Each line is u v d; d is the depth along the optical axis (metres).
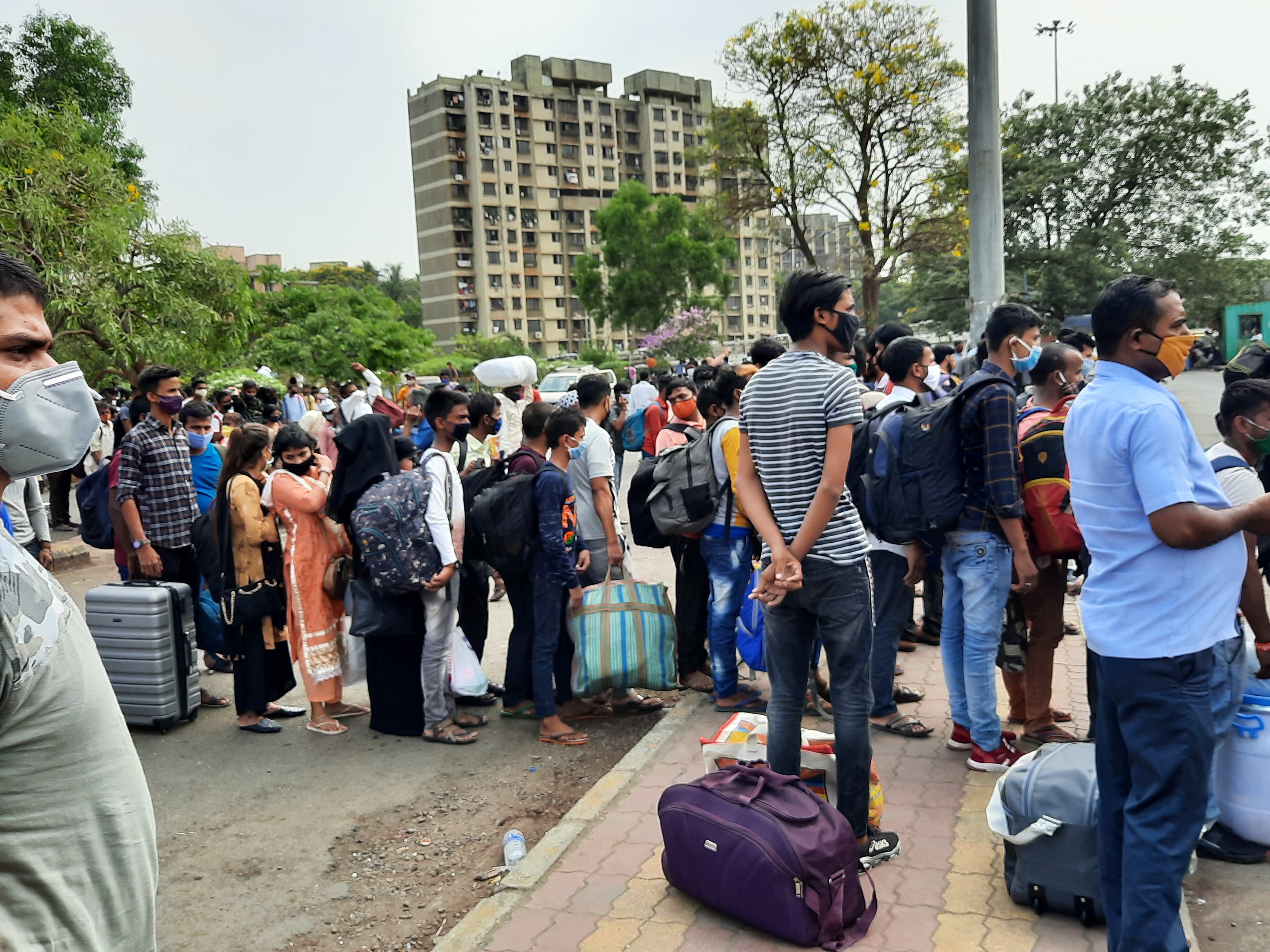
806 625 3.34
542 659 5.21
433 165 103.75
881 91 23.31
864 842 3.41
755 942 3.05
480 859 4.06
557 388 29.38
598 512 5.93
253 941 3.48
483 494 5.18
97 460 13.44
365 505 5.05
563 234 110.12
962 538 4.16
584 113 109.56
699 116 119.06
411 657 5.46
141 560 6.16
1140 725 2.55
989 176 8.08
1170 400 2.58
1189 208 39.16
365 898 3.77
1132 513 2.56
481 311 104.62
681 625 5.88
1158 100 38.25
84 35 27.70
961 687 4.45
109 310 16.53
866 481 4.23
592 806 4.15
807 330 3.25
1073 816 3.00
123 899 1.50
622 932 3.15
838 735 3.32
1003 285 8.21
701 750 4.72
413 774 4.95
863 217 24.73
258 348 30.78
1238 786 3.43
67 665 1.42
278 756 5.25
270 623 5.67
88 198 16.84
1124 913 2.53
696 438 6.23
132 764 1.54
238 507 5.46
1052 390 4.38
